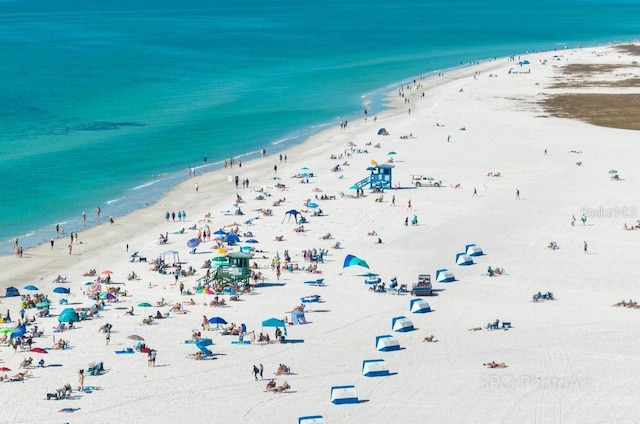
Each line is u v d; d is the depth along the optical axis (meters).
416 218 113.06
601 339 76.38
